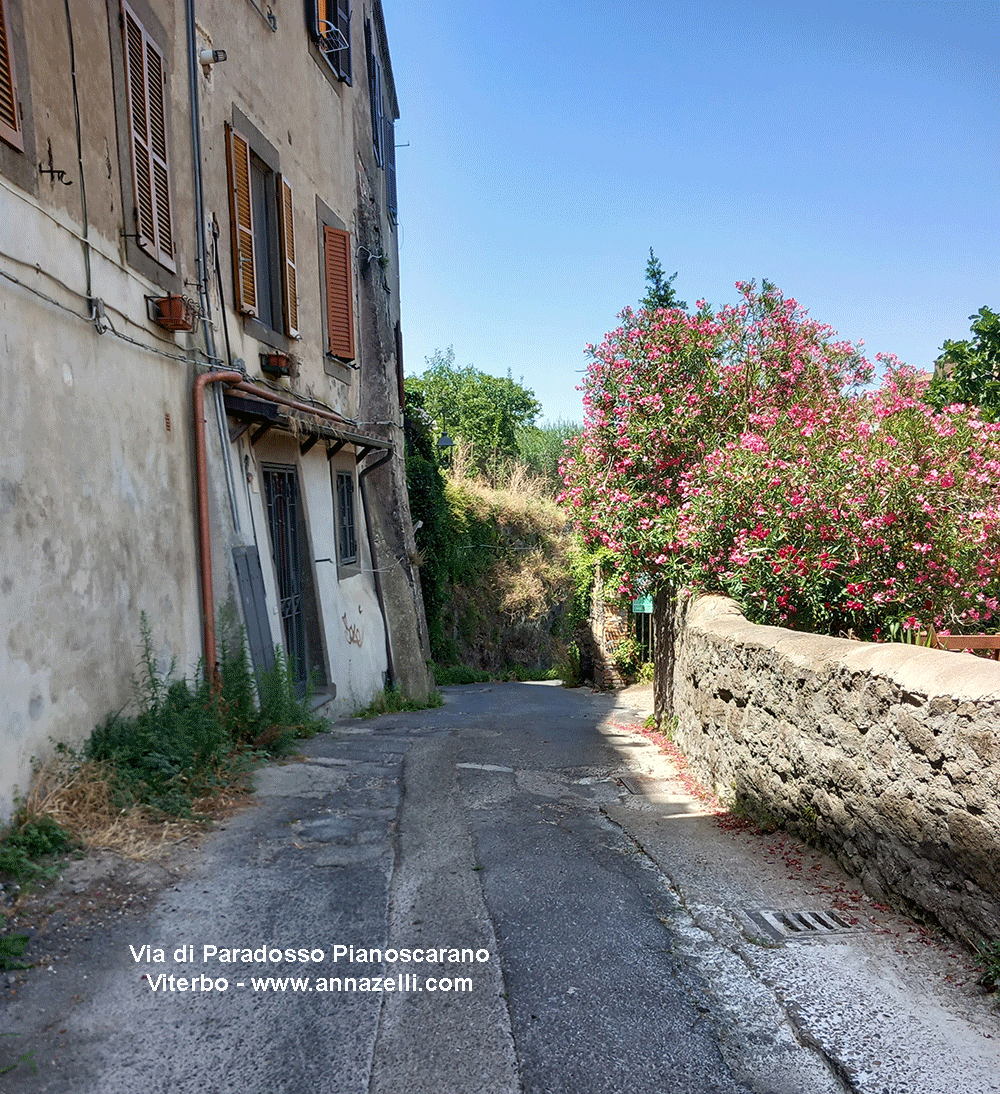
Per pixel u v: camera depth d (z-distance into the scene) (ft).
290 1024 9.36
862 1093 8.09
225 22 27.30
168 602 20.10
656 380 31.65
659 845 15.66
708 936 11.60
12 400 13.56
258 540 26.94
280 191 32.14
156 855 13.52
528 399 131.03
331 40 39.65
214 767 17.79
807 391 30.78
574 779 21.99
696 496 26.37
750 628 19.13
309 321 36.01
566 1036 9.14
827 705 14.28
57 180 15.58
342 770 20.01
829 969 10.45
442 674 69.87
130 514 18.19
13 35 14.19
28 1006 9.34
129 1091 8.19
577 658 65.21
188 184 23.57
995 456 23.38
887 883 12.39
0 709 12.94
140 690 17.98
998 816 9.77
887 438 23.99
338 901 12.45
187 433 22.12
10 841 12.57
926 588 22.99
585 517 32.83
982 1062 8.44
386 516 51.62
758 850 15.33
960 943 10.64
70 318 15.81
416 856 14.40
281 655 25.43
